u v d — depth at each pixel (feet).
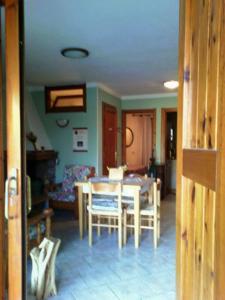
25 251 4.77
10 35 4.53
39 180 14.10
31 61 11.86
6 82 4.60
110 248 10.44
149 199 12.02
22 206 4.68
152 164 19.70
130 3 6.94
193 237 3.24
